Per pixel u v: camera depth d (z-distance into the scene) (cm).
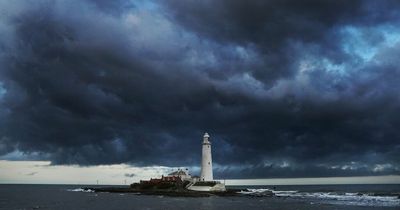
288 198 14175
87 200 13475
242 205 10781
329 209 9619
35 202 13050
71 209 10162
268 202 12019
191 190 15150
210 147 15412
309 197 14788
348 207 10138
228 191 15250
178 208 9881
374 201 12438
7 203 12700
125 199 13362
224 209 9619
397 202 11988
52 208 10594
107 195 16325
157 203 11488
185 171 17212
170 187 16212
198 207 10144
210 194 14525
